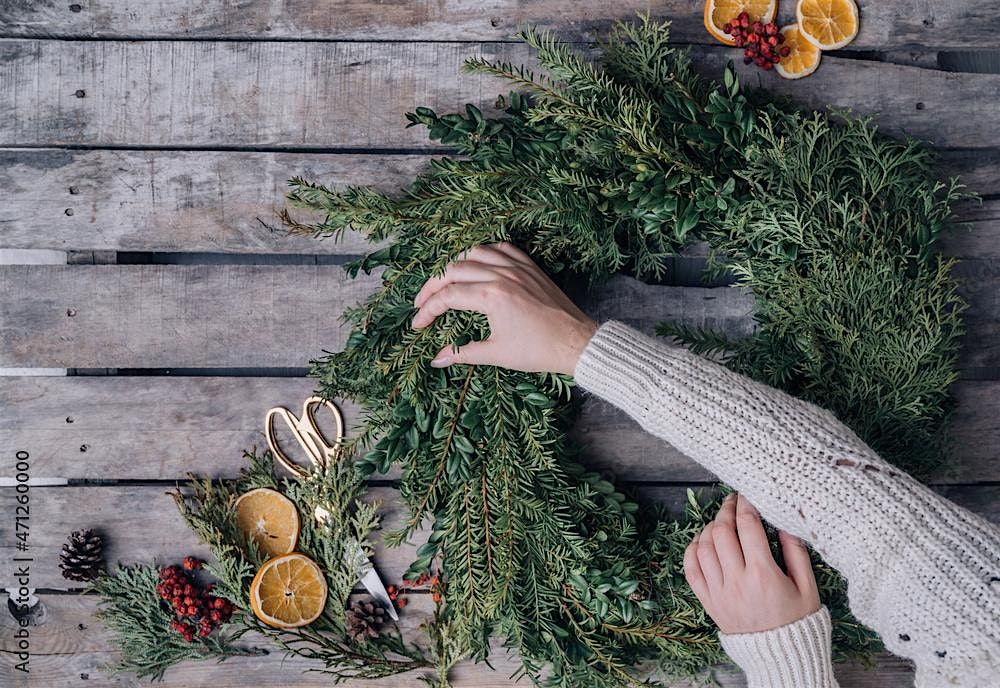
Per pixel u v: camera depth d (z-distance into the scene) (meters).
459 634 1.27
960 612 0.99
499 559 1.23
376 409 1.26
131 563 1.35
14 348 1.33
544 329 1.16
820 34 1.30
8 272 1.33
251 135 1.32
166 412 1.35
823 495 1.04
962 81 1.32
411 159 1.33
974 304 1.33
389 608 1.36
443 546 1.26
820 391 1.22
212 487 1.35
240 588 1.32
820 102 1.32
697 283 1.34
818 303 1.21
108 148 1.33
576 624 1.28
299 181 1.21
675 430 1.08
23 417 1.34
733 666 1.36
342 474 1.33
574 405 1.33
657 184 1.20
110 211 1.33
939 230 1.22
